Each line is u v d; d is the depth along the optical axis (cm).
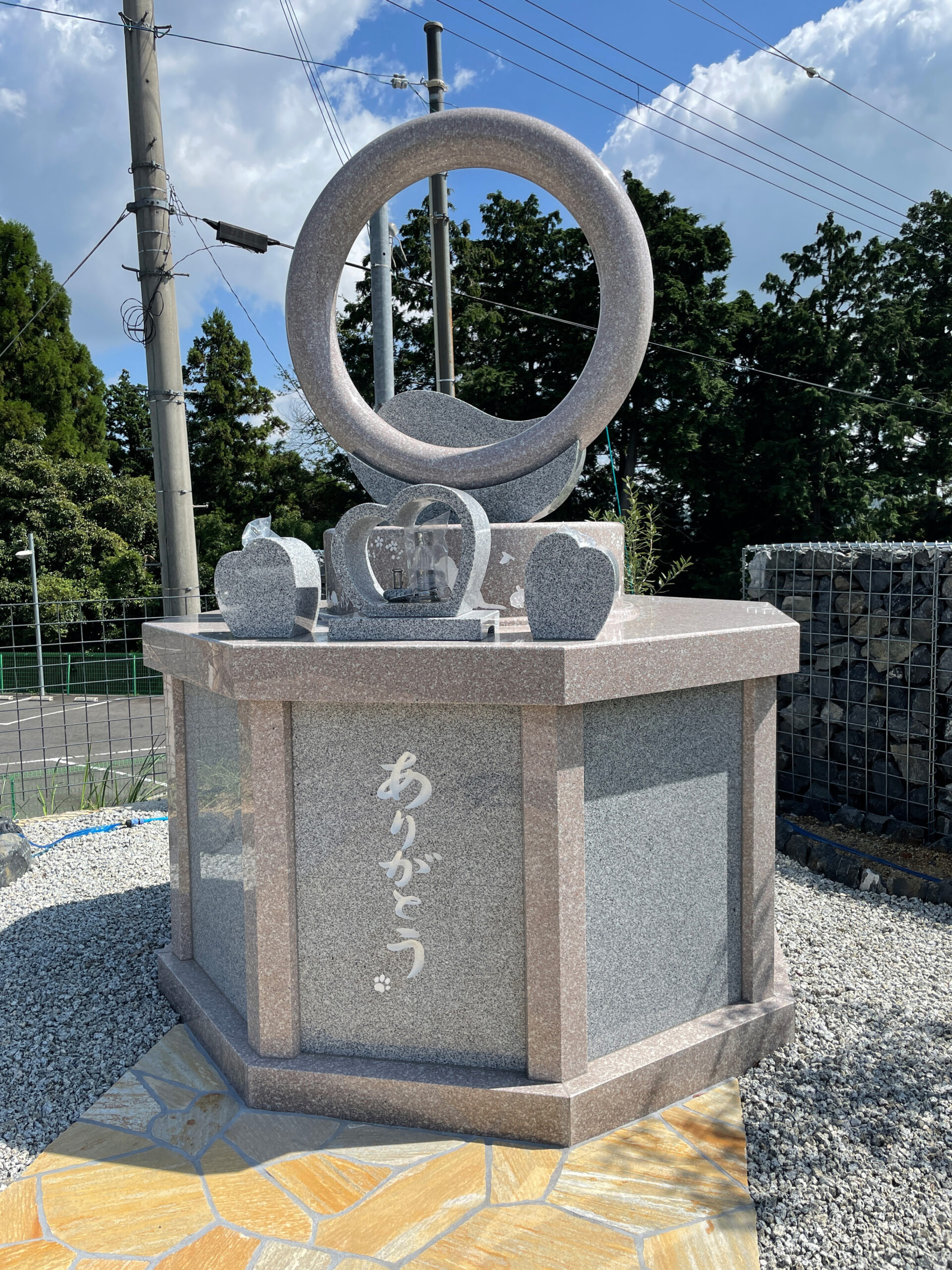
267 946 307
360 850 303
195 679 341
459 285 2117
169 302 773
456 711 291
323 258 425
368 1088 298
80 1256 245
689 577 2152
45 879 567
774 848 349
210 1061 340
